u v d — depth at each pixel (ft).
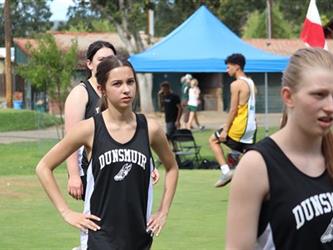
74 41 129.49
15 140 128.57
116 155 24.08
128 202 24.08
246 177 15.26
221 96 216.54
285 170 15.28
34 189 62.49
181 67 93.61
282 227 15.24
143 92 185.16
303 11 360.69
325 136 15.46
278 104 220.84
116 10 183.73
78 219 24.25
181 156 91.91
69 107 28.76
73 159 26.99
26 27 369.71
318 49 15.55
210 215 49.37
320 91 14.93
